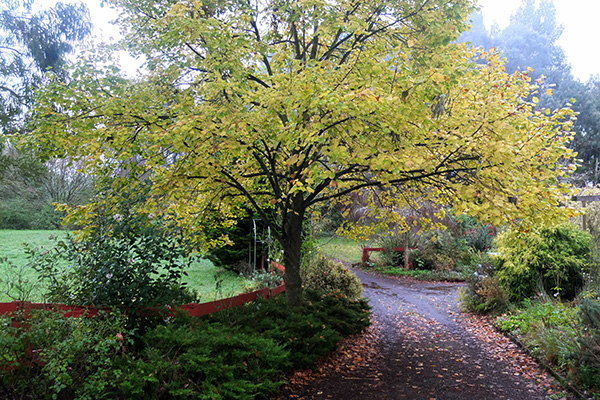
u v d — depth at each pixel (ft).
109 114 15.93
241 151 17.19
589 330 15.93
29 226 70.13
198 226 20.57
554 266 25.85
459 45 18.38
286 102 13.43
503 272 28.63
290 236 21.56
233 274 41.96
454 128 17.06
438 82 14.58
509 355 20.08
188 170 16.75
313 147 16.35
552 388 15.79
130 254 16.81
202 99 18.37
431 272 46.16
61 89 16.11
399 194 24.47
